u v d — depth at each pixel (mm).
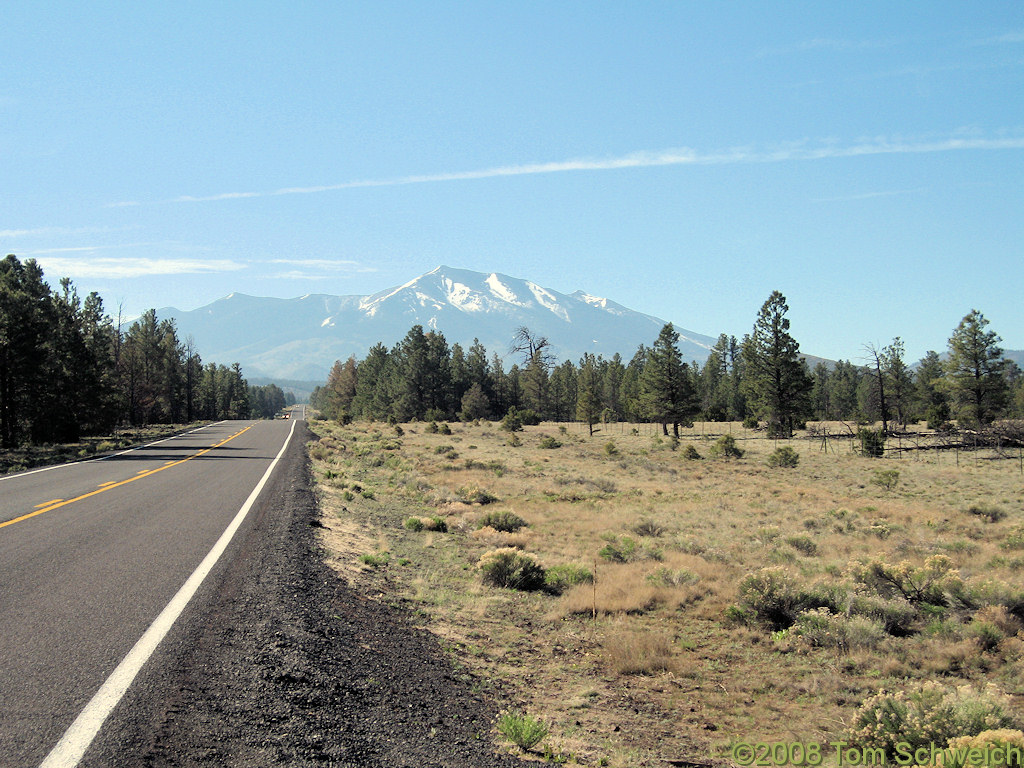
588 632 10336
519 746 5762
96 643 5504
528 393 123438
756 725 7215
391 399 108812
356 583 9906
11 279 43625
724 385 116188
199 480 19312
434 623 9250
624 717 7160
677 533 19734
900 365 78125
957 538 18484
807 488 32719
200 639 5773
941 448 55250
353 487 22141
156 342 96625
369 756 4395
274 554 9797
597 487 31484
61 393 46938
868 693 8078
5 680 4621
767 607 11141
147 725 4066
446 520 18797
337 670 5914
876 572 12836
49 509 13219
